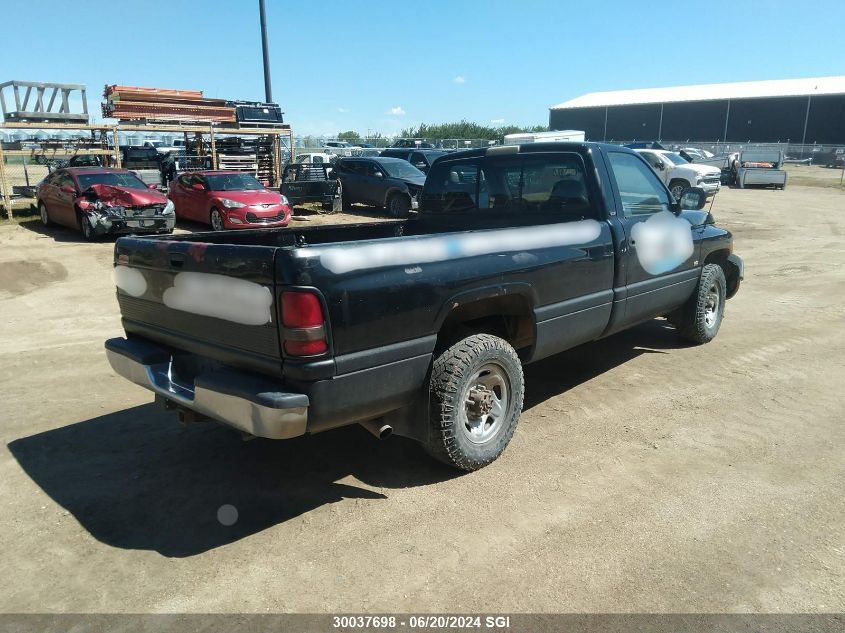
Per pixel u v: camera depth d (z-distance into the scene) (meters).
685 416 4.68
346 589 2.82
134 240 3.93
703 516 3.36
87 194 13.55
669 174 22.28
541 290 4.11
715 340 6.68
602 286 4.67
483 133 63.12
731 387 5.27
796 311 7.98
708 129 63.34
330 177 19.47
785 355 6.13
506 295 3.92
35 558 3.09
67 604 2.75
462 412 3.68
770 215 20.09
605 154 4.92
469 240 3.69
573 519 3.35
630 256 4.92
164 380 3.70
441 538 3.20
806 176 38.59
